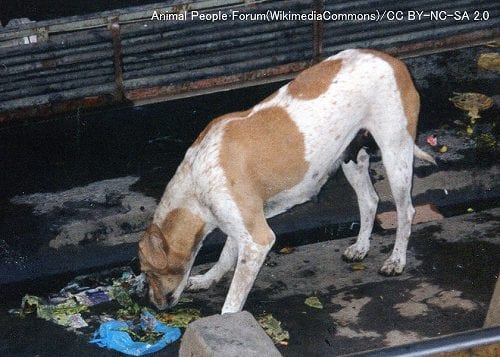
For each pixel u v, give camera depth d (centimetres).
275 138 677
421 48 1135
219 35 1054
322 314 732
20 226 860
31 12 1159
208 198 673
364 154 768
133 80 1048
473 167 934
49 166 952
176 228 690
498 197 923
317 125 685
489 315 659
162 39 1038
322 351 688
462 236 831
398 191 743
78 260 841
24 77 1012
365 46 1110
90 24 1016
